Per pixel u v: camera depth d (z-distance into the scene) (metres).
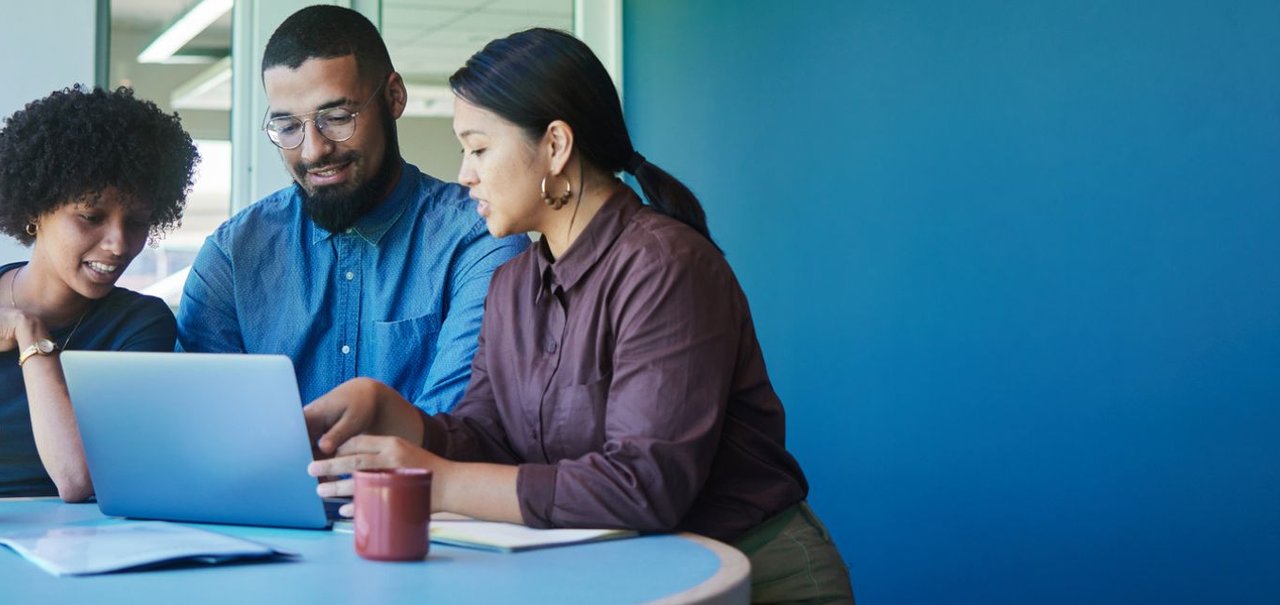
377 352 2.30
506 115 1.62
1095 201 3.11
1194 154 2.88
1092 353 3.11
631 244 1.60
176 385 1.46
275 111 2.20
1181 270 2.91
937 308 3.55
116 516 1.57
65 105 1.97
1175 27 2.92
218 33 4.14
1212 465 2.85
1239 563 2.80
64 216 1.95
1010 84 3.33
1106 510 3.08
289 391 1.40
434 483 1.44
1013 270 3.32
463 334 2.19
